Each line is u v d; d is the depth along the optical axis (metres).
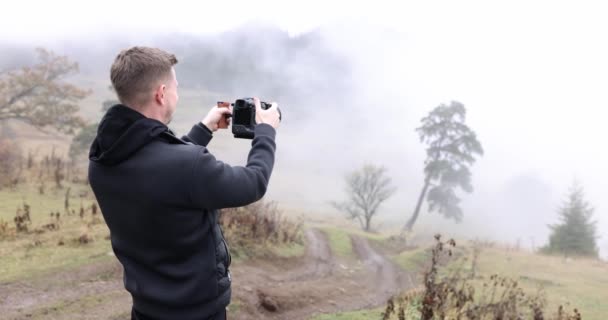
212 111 2.58
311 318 9.39
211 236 2.01
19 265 9.16
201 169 1.86
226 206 1.92
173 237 1.90
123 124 1.90
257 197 2.01
